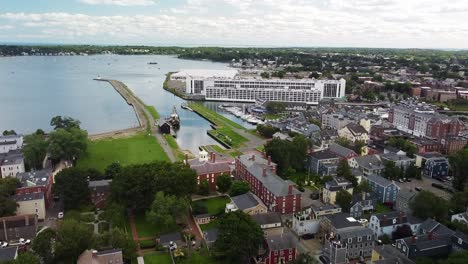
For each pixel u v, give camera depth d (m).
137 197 173.50
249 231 140.00
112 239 139.25
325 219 159.75
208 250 148.12
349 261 144.12
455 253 126.81
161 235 155.88
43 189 185.00
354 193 194.88
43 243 134.62
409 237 147.50
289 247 142.75
